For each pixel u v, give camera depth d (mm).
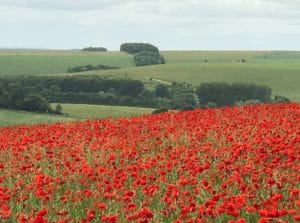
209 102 123875
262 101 125125
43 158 23859
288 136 24219
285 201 15289
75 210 16344
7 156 25125
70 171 20109
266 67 189500
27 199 17281
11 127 36500
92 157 23141
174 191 15758
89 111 106375
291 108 35031
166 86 146875
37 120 83188
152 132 27953
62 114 100188
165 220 15039
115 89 141500
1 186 19078
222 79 170000
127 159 22312
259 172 18250
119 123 32875
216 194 15781
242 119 30500
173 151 22328
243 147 21547
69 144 26328
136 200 16688
